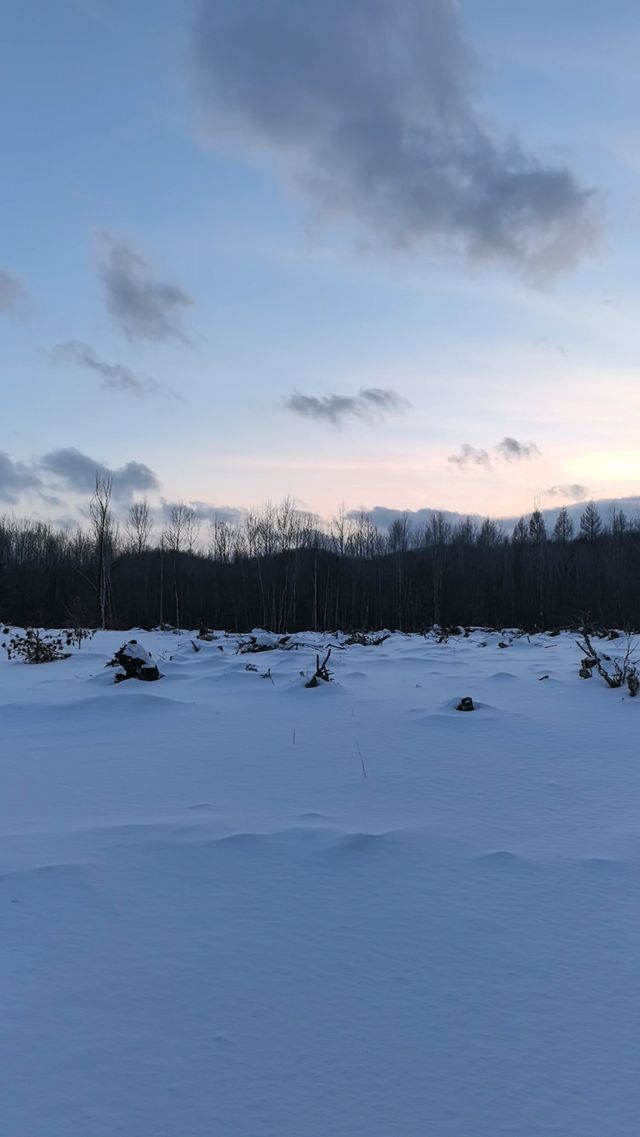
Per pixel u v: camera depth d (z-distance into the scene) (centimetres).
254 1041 231
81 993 258
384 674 1110
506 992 260
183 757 622
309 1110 201
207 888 345
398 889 346
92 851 391
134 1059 222
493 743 653
